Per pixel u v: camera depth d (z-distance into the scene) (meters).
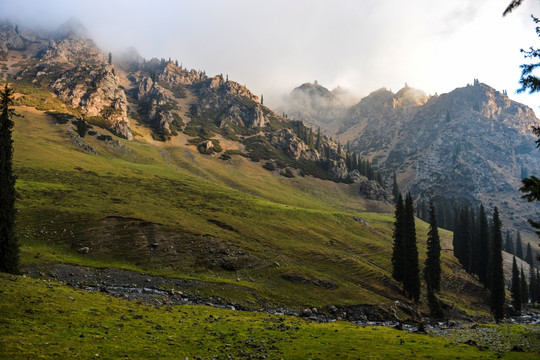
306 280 72.31
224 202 125.62
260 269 73.88
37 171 110.75
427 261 95.69
